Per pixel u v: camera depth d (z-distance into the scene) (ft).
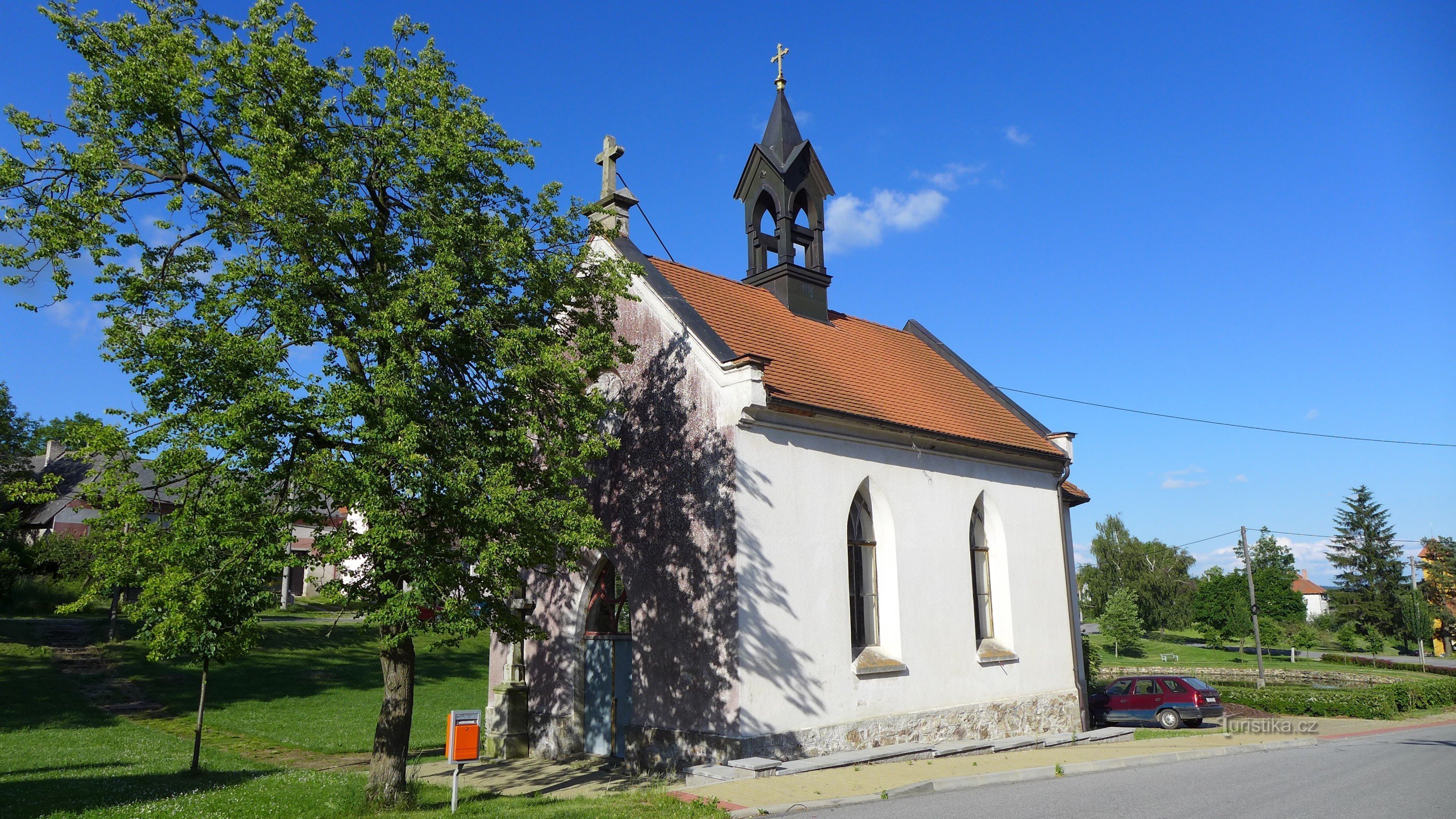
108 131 36.63
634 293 55.62
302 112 37.76
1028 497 68.85
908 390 65.41
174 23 38.40
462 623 35.32
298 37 38.96
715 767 41.19
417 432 33.37
